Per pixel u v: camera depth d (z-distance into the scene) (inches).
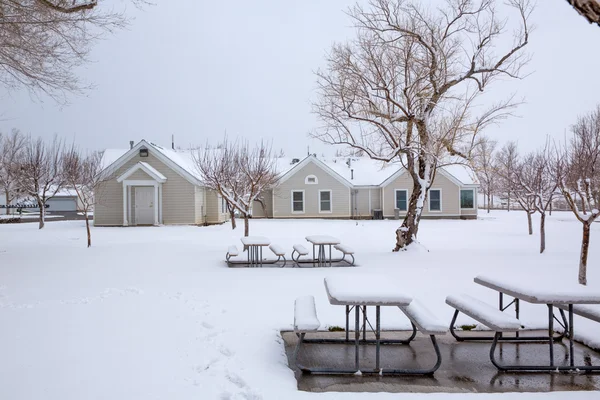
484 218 1374.3
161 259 490.9
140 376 162.2
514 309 275.4
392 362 198.8
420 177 545.3
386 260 479.5
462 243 660.7
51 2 406.6
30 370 165.3
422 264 447.5
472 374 185.5
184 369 170.7
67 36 444.5
